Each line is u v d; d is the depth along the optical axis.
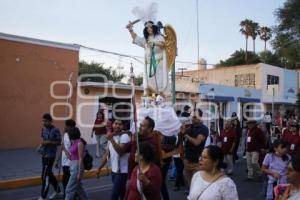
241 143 21.34
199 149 8.16
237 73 38.84
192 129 8.31
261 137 11.57
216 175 4.09
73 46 20.72
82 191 7.83
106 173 12.86
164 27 10.34
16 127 18.61
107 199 9.30
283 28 30.14
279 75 40.00
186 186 10.07
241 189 10.52
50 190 10.16
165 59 10.20
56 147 9.09
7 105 18.33
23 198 9.42
